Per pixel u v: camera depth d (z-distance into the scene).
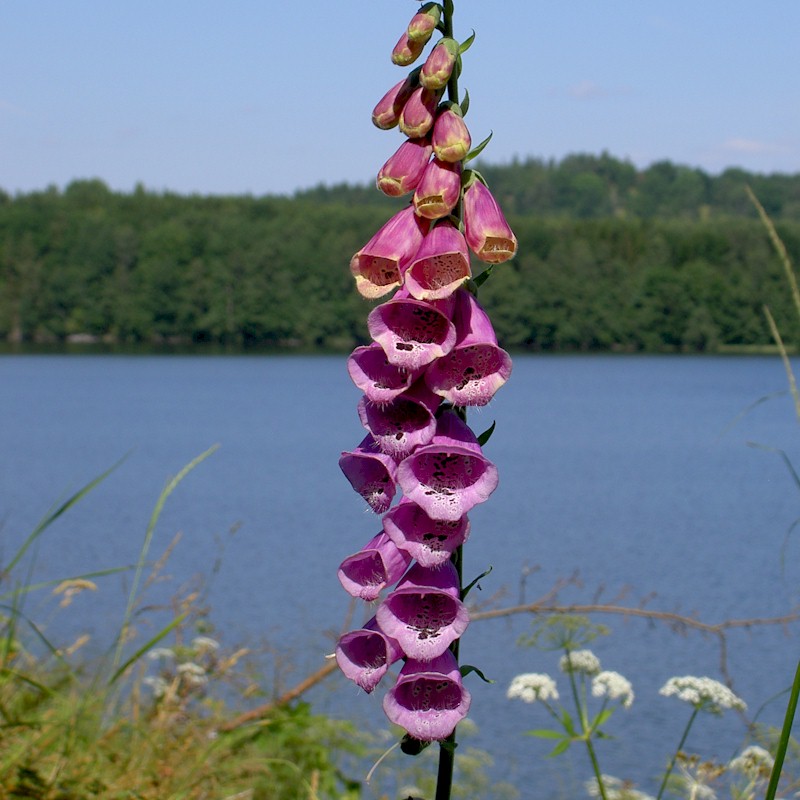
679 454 50.56
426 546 2.53
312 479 37.28
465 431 2.59
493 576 19.75
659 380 102.00
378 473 2.68
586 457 48.59
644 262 118.38
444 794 2.59
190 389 86.81
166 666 6.52
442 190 2.55
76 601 12.80
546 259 118.31
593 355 128.12
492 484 2.50
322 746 6.01
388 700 2.51
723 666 7.07
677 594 18.08
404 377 2.60
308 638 12.12
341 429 58.84
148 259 127.75
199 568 19.25
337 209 137.62
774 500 34.31
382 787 6.42
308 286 124.19
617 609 7.40
